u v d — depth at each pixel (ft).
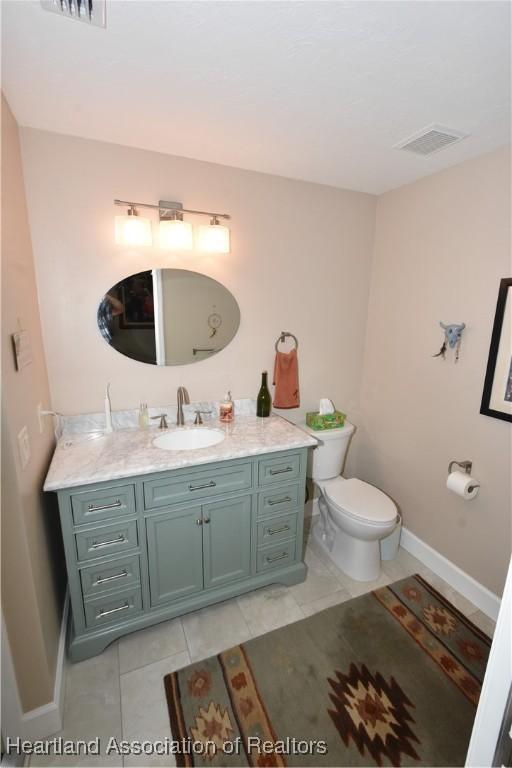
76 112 4.85
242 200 6.84
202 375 7.21
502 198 5.65
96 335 6.23
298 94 4.40
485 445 6.16
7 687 4.00
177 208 6.31
